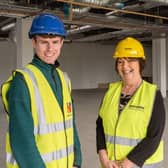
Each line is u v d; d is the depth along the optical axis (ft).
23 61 24.71
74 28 32.35
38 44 4.23
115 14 24.13
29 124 3.75
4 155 11.55
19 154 3.67
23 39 24.59
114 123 5.11
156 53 33.40
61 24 4.33
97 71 47.96
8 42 40.42
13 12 21.36
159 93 5.01
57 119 4.12
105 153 5.32
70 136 4.40
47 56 4.24
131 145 4.96
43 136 3.95
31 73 4.04
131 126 4.94
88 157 11.28
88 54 47.09
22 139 3.67
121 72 5.13
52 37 4.17
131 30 30.73
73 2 17.30
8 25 32.14
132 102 5.00
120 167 4.90
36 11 21.33
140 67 5.11
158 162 5.11
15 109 3.71
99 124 5.57
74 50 46.01
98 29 35.35
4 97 3.97
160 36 32.37
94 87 47.78
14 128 3.70
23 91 3.79
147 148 4.79
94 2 18.07
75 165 4.75
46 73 4.22
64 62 45.24
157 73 33.27
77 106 25.77
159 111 4.87
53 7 21.29
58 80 4.39
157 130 4.83
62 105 4.28
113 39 42.11
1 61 40.47
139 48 5.02
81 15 21.99
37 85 4.00
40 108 3.95
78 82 46.57
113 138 5.11
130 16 25.66
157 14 25.20
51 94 4.12
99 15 22.99
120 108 5.13
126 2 20.58
